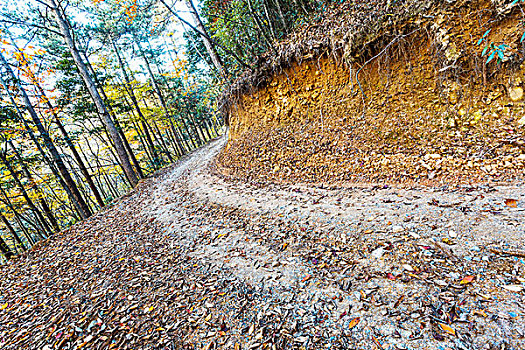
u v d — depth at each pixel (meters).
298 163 7.21
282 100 8.38
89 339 3.15
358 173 5.77
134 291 3.93
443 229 3.29
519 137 4.24
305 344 2.39
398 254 3.13
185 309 3.28
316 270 3.32
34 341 3.37
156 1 8.22
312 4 9.66
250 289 3.32
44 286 4.89
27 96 11.07
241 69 10.90
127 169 12.77
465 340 1.96
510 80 4.54
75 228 8.36
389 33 5.81
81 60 11.23
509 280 2.33
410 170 5.03
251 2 9.12
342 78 6.90
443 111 5.30
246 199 6.43
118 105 15.99
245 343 2.58
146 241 5.68
